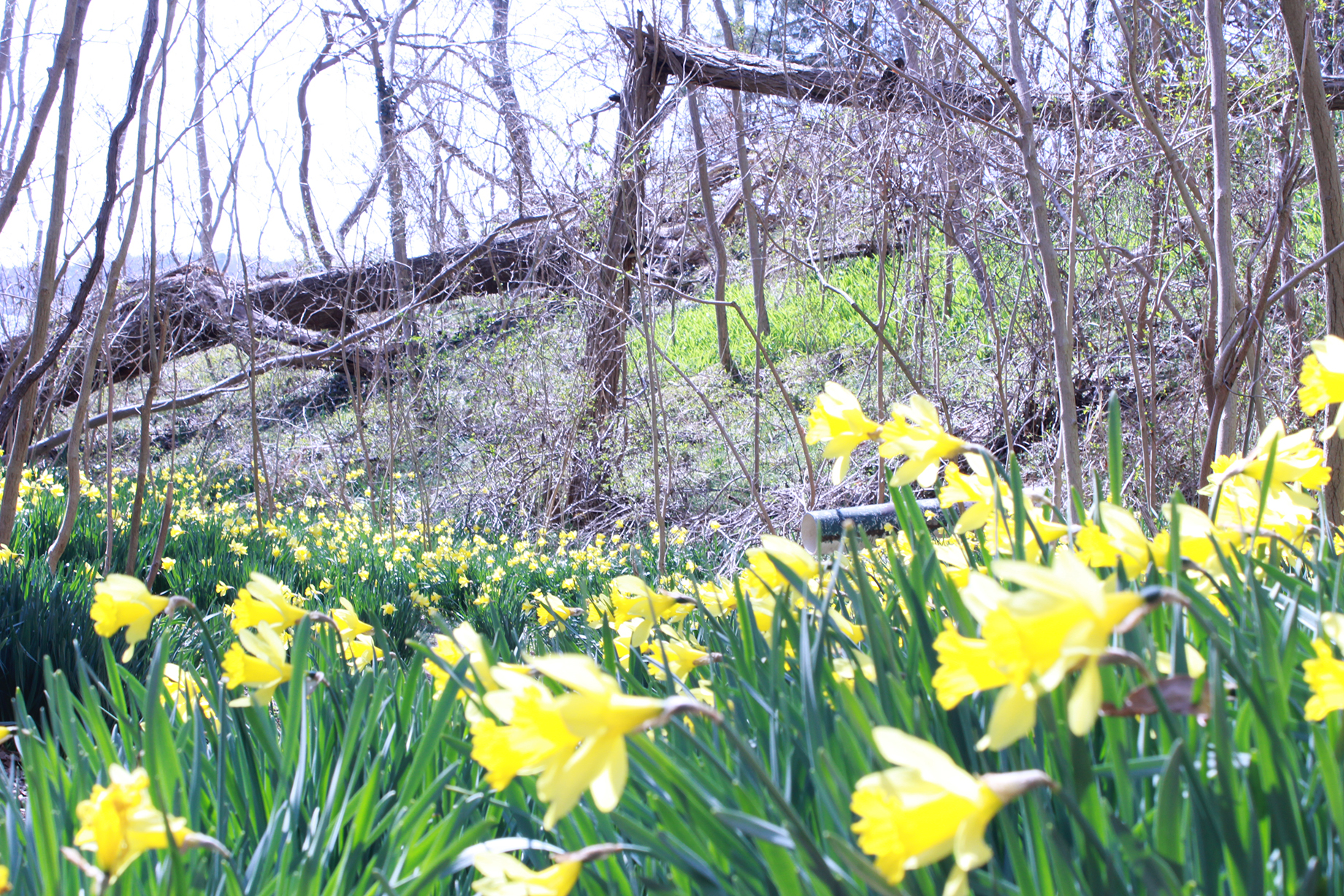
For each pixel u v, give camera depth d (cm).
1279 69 405
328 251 792
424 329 837
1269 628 106
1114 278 485
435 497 885
